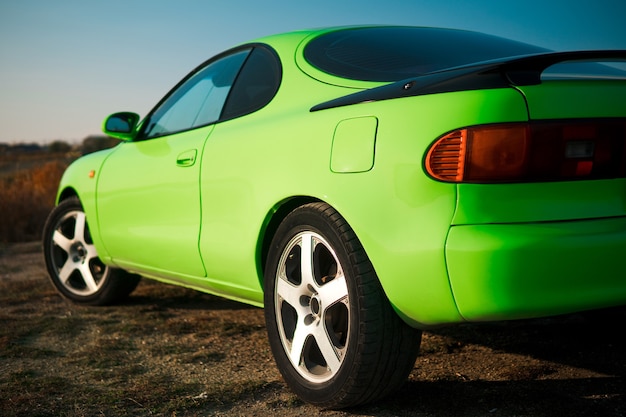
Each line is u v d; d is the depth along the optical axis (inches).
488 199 78.4
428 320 84.1
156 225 135.2
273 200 101.8
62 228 177.3
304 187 96.0
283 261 102.2
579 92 80.9
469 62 103.8
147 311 165.9
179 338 140.5
